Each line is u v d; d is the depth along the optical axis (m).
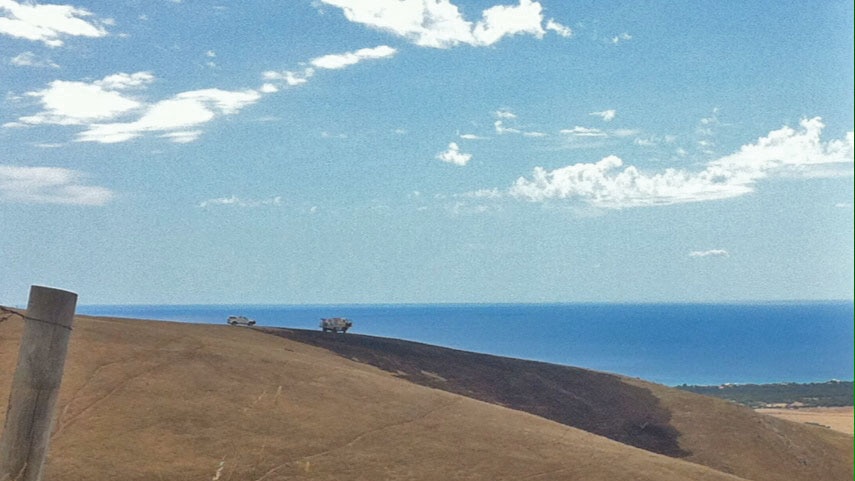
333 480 25.91
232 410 30.44
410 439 31.39
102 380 30.41
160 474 23.81
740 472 51.34
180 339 38.69
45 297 8.00
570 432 37.81
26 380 7.88
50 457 23.58
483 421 35.84
